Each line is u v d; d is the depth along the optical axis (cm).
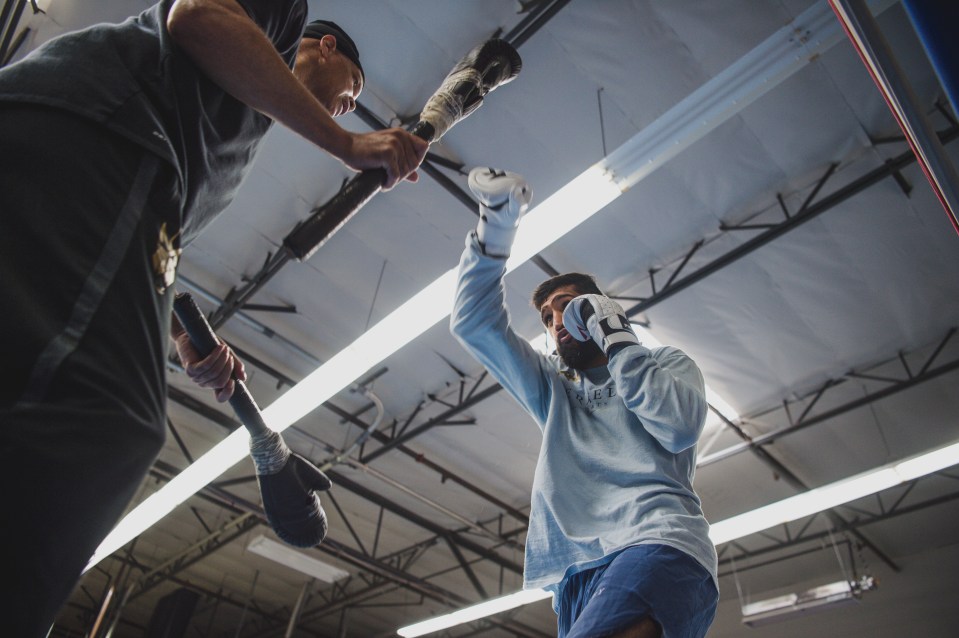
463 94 123
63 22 478
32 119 65
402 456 892
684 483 122
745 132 529
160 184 72
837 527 992
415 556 1124
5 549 47
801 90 501
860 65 484
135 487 60
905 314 650
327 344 739
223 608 1377
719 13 457
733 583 1172
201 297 689
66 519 51
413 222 609
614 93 508
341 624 1272
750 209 581
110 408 58
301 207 604
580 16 471
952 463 611
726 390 752
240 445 596
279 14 95
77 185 63
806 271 614
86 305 59
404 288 668
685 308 657
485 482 939
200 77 83
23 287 55
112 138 69
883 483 641
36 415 52
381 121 536
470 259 144
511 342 148
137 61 79
